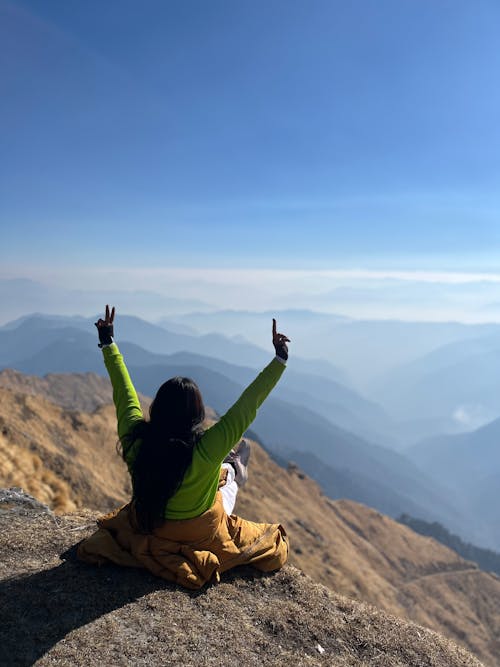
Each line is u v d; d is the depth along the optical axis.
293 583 2.80
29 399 25.33
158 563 2.50
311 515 49.06
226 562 2.66
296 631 2.44
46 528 3.13
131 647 2.09
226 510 2.75
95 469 23.09
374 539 63.00
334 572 33.19
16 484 11.35
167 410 2.29
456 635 44.44
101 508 17.62
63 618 2.20
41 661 1.95
